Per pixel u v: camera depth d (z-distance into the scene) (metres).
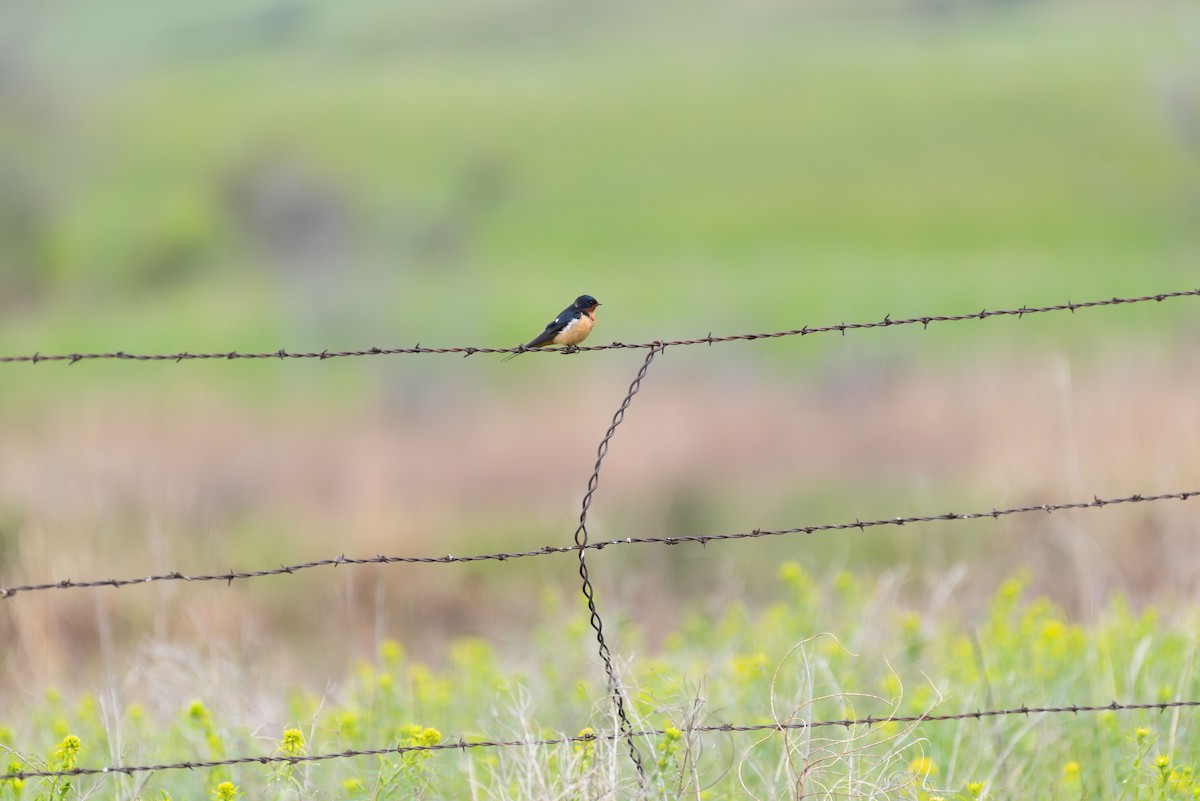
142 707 7.23
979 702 6.47
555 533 15.09
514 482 18.22
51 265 56.06
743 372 25.36
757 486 16.86
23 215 57.34
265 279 50.16
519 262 54.38
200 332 44.66
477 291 47.06
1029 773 5.87
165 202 61.16
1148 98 62.72
